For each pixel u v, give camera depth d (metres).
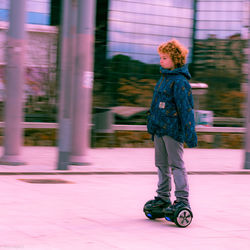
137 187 9.33
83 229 5.79
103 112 17.80
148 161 14.18
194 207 7.57
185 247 5.20
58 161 11.39
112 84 18.64
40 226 5.82
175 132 6.13
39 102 17.50
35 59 17.34
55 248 4.88
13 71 11.90
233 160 15.41
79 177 10.38
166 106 6.14
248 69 13.41
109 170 11.70
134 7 18.98
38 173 10.62
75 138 12.58
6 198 7.53
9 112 11.95
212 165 13.75
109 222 6.25
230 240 5.60
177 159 6.24
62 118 11.35
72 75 11.45
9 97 11.93
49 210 6.80
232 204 7.98
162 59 6.23
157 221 6.48
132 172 11.45
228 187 9.84
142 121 19.09
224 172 12.23
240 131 20.25
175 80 6.09
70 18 11.88
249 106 13.19
